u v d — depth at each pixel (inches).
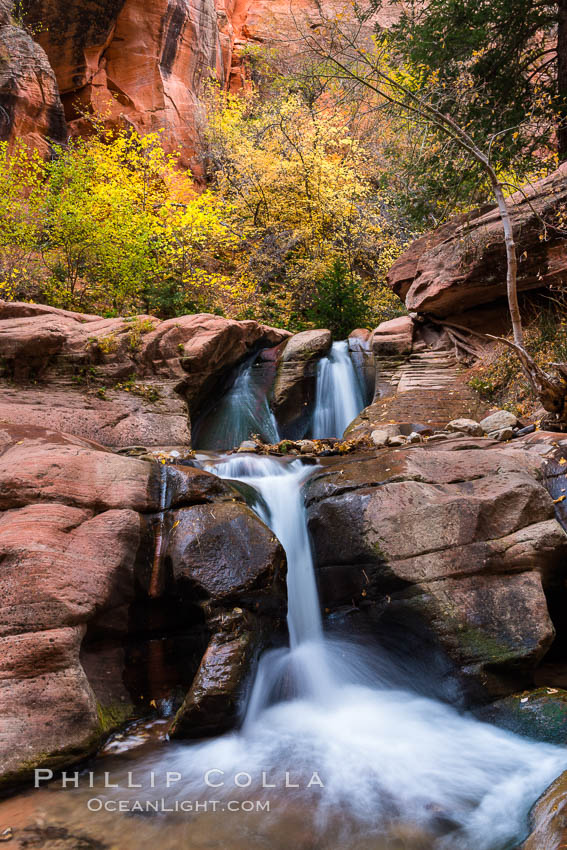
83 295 481.1
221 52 924.0
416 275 434.6
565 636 202.4
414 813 127.5
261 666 175.9
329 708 177.9
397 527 186.9
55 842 116.7
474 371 373.7
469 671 167.2
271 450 298.5
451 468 207.5
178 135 788.6
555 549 185.6
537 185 359.3
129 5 753.6
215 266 670.5
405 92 302.5
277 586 180.7
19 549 155.2
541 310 368.8
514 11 446.6
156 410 320.8
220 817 125.9
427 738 159.2
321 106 704.4
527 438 243.4
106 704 162.6
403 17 462.6
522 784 136.3
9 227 467.2
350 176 717.9
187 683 181.3
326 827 122.5
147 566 182.4
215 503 193.3
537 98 428.8
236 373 424.5
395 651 188.5
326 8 832.3
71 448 197.0
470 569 178.1
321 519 204.5
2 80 582.9
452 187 447.8
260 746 156.3
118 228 470.6
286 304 640.4
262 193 722.8
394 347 411.8
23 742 135.9
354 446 281.1
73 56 719.1
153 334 345.4
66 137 634.8
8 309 324.5
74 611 151.5
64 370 316.2
